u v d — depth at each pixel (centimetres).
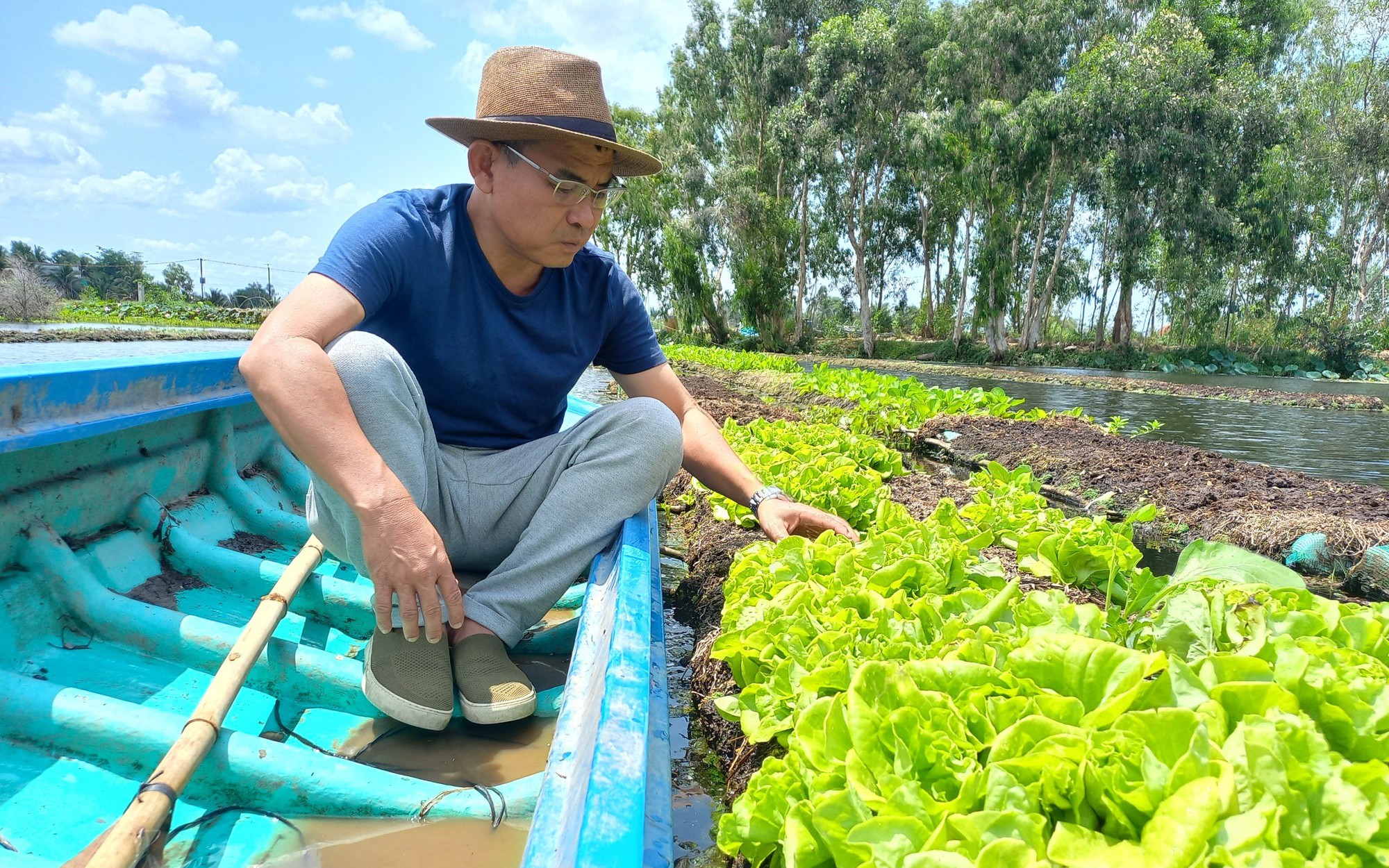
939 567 238
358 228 200
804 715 146
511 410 237
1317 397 1827
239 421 336
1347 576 421
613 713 128
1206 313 3672
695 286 4041
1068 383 2338
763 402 1338
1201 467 648
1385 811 113
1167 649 171
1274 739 116
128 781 156
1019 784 116
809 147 3466
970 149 3397
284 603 187
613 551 220
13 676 161
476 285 218
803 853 126
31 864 130
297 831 150
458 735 192
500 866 144
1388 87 3509
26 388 184
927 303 4888
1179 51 2970
